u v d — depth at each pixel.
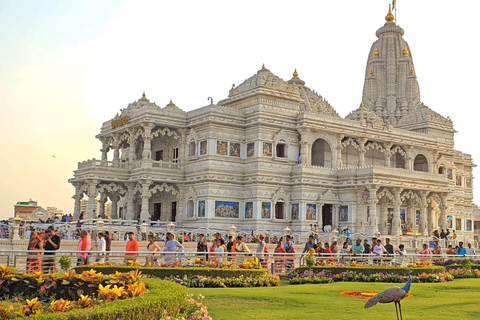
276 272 36.81
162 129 79.69
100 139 89.06
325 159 84.44
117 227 57.62
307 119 79.62
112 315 13.50
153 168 76.38
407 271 33.88
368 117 87.25
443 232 81.31
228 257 33.16
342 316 19.80
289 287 28.92
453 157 101.56
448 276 35.12
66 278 19.83
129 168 79.06
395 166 94.81
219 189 76.06
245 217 77.50
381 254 40.62
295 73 102.19
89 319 13.05
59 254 29.34
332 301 23.56
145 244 52.09
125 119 80.94
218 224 75.31
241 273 29.78
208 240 58.00
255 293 25.52
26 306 14.73
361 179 77.56
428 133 96.31
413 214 87.75
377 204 83.44
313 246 42.50
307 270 34.12
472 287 30.58
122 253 29.73
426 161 96.62
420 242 74.62
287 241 40.41
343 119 83.62
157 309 15.00
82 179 77.31
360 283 32.09
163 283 18.80
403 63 109.94
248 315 19.83
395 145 90.75
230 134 78.56
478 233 139.00
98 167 76.00
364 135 85.38
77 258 31.20
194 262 31.88
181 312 17.39
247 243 56.66
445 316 20.08
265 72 80.56
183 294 17.41
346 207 79.44
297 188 77.88
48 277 20.12
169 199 82.75
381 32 113.25
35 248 29.45
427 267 34.97
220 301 23.05
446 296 26.33
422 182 81.75
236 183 77.56
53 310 14.65
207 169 75.31
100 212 81.94
